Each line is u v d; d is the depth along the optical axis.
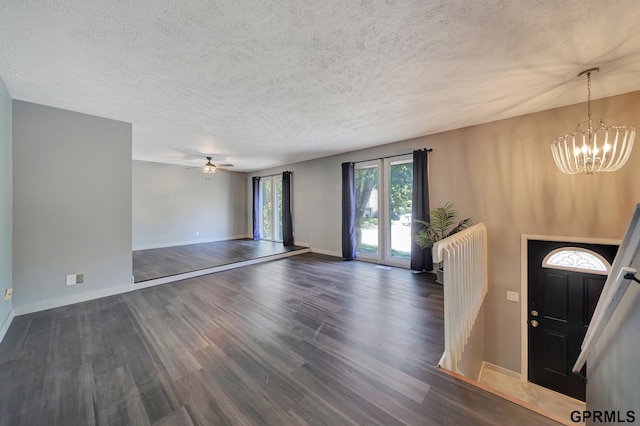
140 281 3.73
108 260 3.38
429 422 1.40
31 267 2.82
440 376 1.78
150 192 6.77
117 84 2.39
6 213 2.51
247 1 1.41
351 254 5.48
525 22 1.59
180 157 6.16
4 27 1.58
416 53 1.94
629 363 1.18
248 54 1.94
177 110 3.07
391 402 1.55
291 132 4.06
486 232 3.58
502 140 3.48
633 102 2.62
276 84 2.42
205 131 3.97
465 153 3.84
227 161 6.78
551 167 3.11
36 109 2.84
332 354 2.06
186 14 1.50
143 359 1.99
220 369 1.87
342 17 1.55
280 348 2.15
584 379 1.88
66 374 1.81
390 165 4.98
